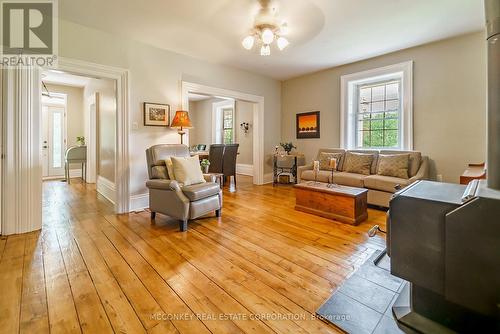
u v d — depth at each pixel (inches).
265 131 223.0
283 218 127.3
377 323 53.6
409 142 158.4
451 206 44.9
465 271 42.9
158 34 131.4
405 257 50.5
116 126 135.8
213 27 122.7
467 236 42.4
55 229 111.5
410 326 50.9
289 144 218.1
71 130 255.6
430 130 151.5
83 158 234.5
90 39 123.4
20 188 105.3
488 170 46.0
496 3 43.7
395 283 68.6
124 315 56.5
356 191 122.7
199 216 116.6
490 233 40.3
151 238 101.4
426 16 114.9
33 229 108.8
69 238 101.2
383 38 138.8
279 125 235.1
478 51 134.3
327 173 167.8
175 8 106.3
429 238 47.5
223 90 184.5
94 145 226.7
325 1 101.3
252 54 161.8
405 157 147.7
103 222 121.5
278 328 53.0
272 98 226.4
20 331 51.5
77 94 258.8
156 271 75.8
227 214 134.5
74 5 103.5
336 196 122.6
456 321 47.7
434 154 150.9
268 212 138.1
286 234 105.7
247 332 51.9
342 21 118.0
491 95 44.9
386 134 175.3
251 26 121.4
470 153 139.5
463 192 52.3
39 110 110.2
